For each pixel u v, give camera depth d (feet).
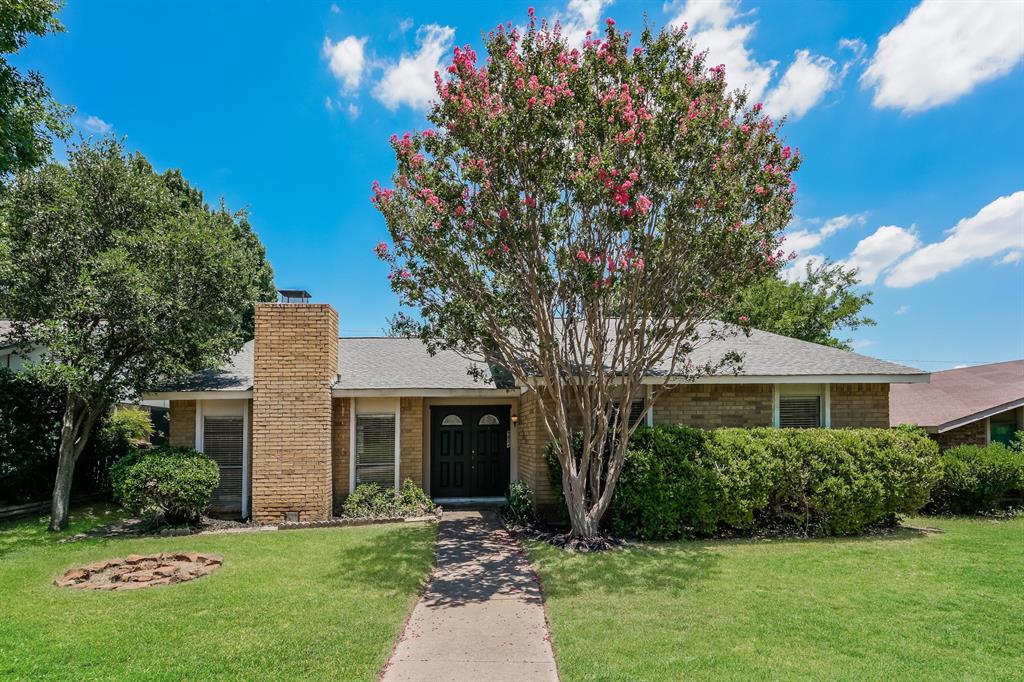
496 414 43.86
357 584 21.89
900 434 33.12
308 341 36.55
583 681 13.98
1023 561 25.36
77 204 32.83
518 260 27.12
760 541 29.71
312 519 35.60
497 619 19.07
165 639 16.44
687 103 24.95
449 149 25.93
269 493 35.50
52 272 32.48
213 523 34.47
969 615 18.47
